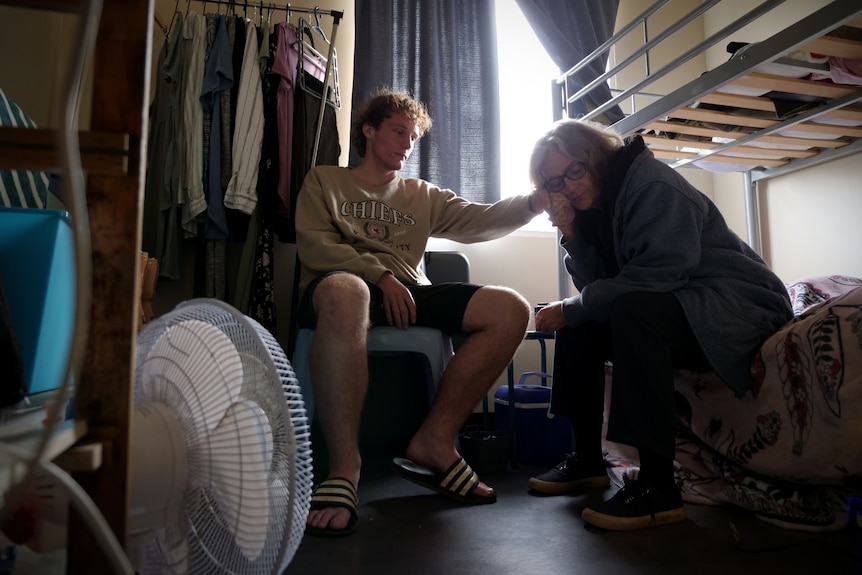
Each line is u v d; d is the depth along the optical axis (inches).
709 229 50.9
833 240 86.6
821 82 64.4
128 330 18.2
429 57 89.4
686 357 46.8
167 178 73.3
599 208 54.2
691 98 65.2
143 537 22.0
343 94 92.0
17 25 56.2
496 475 61.3
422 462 50.5
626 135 77.4
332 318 45.1
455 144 91.0
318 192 60.6
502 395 72.2
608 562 35.1
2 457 14.4
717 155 87.7
